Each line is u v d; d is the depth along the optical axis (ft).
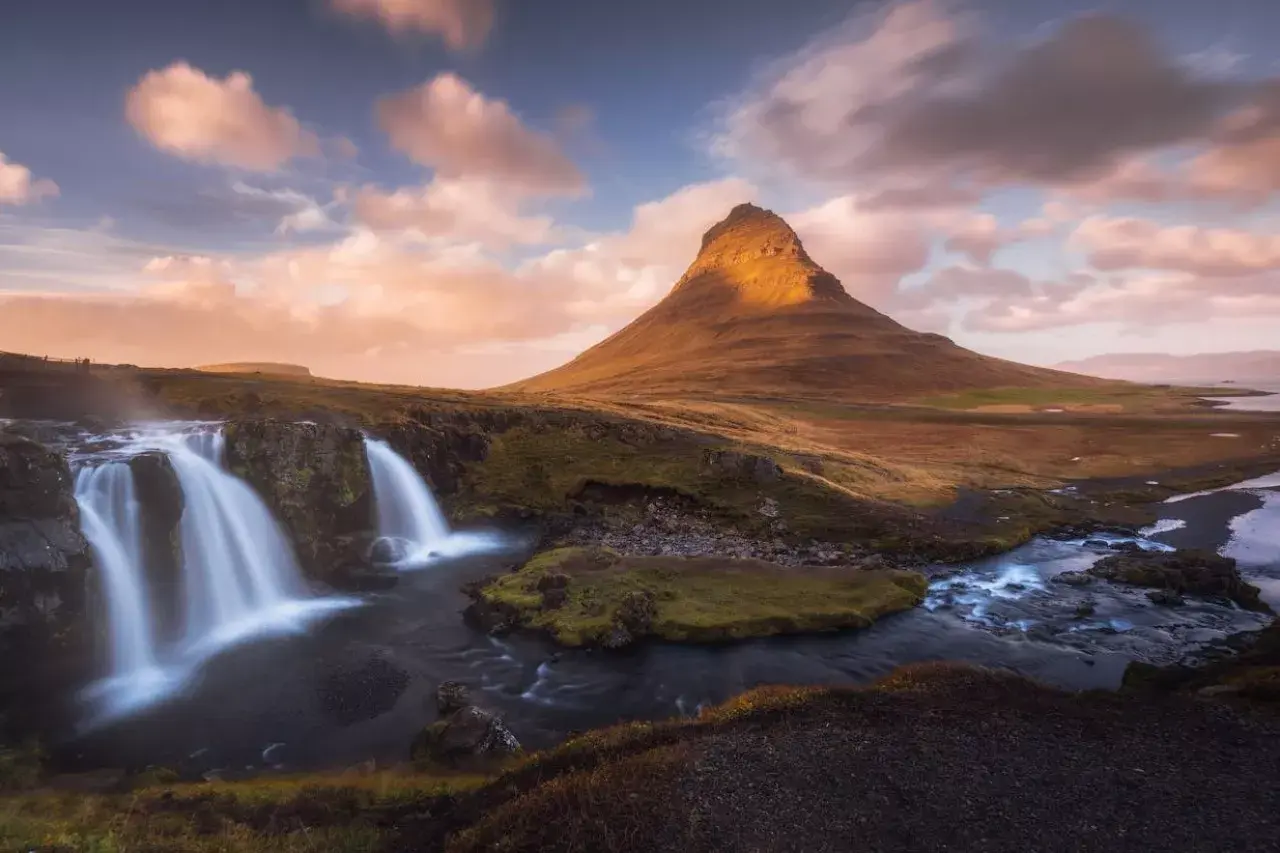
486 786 67.36
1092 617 124.67
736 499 204.23
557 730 85.25
